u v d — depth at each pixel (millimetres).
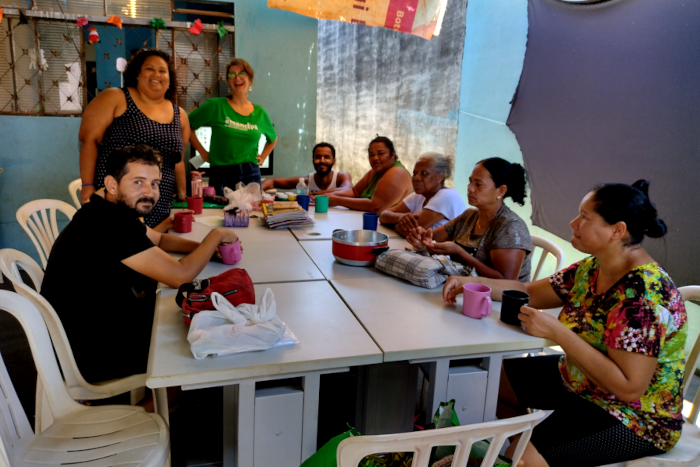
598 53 2670
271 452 1285
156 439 1357
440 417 1229
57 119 3996
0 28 3758
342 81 6020
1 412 1263
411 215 2463
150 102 2824
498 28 3463
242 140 3801
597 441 1371
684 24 2221
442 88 4102
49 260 1673
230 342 1233
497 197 1975
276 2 3699
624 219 1342
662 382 1366
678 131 2277
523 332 1455
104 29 3922
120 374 1719
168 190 2910
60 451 1310
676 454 1388
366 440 854
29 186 4066
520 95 3250
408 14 3734
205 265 1887
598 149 2711
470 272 1894
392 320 1513
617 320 1308
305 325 1448
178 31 4082
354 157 5789
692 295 1682
